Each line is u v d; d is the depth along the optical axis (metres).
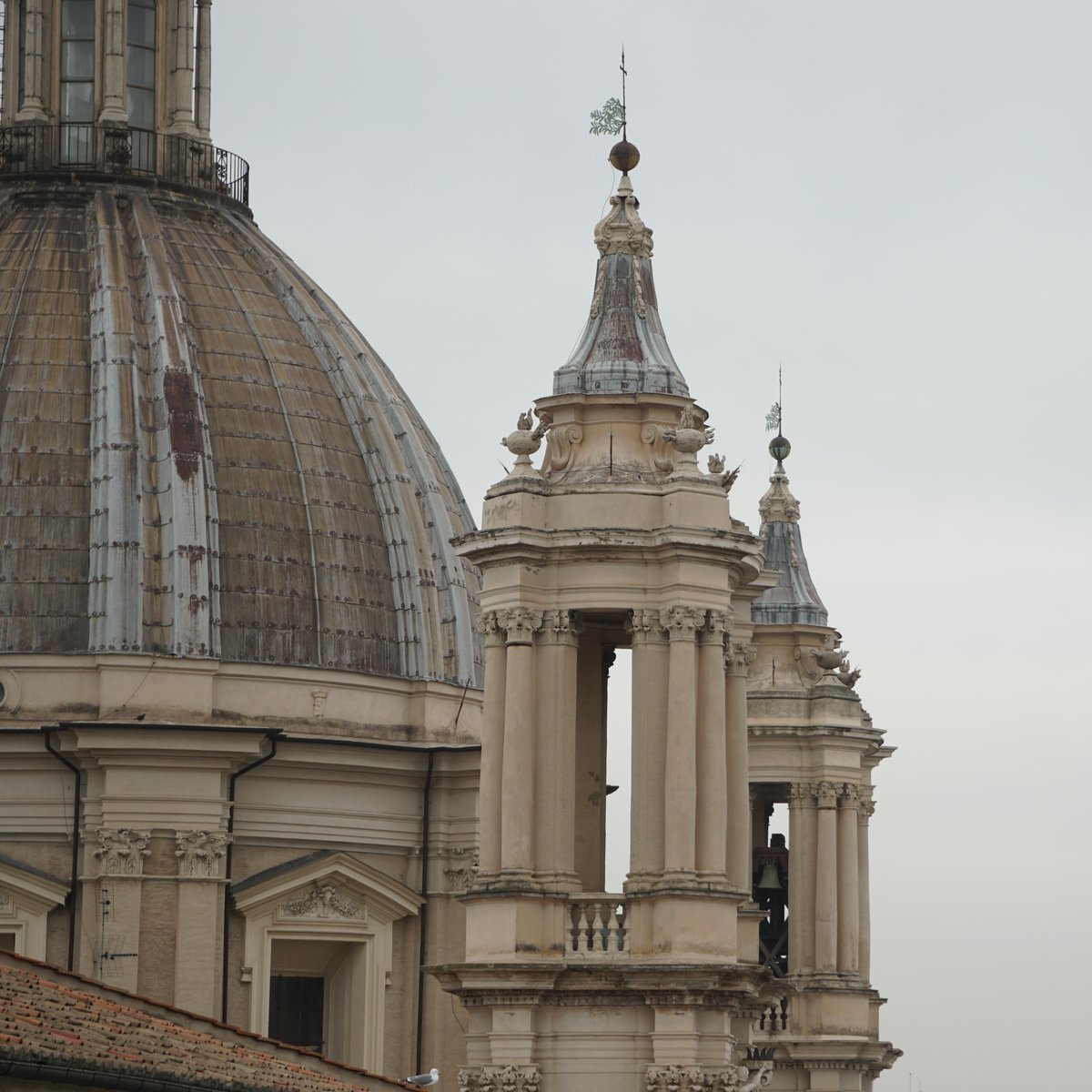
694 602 103.75
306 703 139.50
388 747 140.25
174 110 156.38
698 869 102.88
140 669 136.38
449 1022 140.00
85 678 136.38
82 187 152.25
